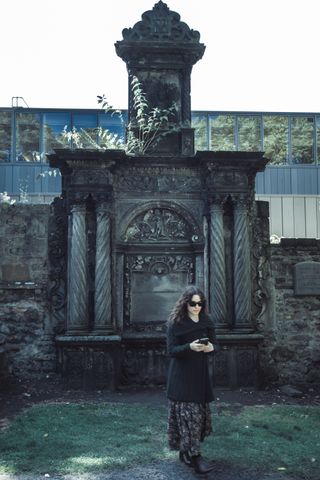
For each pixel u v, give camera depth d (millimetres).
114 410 7891
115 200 10672
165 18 11195
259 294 10891
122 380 10211
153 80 11281
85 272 10117
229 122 18703
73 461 5457
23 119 18203
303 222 18656
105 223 10195
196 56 11242
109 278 10141
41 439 6230
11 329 10453
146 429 6750
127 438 6324
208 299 10500
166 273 10859
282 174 18750
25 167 18078
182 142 10945
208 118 18672
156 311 10750
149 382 10273
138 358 10320
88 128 18172
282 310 10969
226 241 10656
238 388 10039
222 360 10078
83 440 6211
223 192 10461
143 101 11172
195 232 10805
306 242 11070
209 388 5094
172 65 11234
